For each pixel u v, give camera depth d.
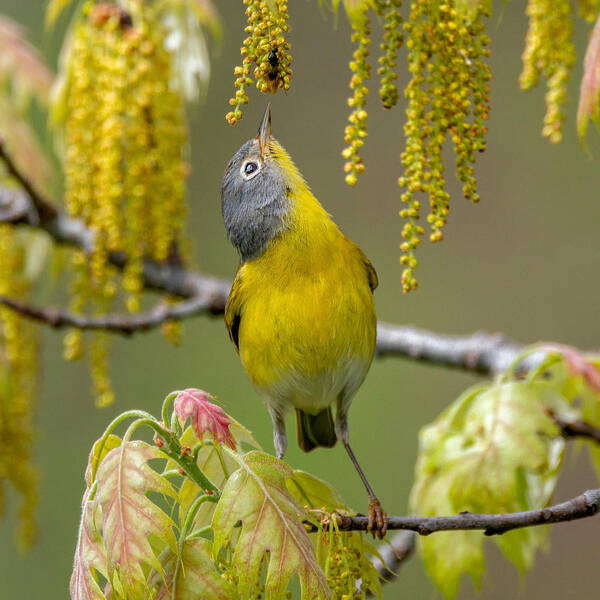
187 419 6.21
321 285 8.62
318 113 18.92
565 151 18.02
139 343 18.31
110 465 5.55
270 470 5.76
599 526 14.73
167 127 9.63
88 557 5.51
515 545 7.85
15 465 9.77
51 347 17.78
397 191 18.61
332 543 6.05
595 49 6.11
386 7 5.65
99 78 9.50
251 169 9.17
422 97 5.73
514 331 17.62
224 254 18.89
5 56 11.28
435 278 18.17
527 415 7.66
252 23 5.29
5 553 15.89
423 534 6.45
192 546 5.76
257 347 8.88
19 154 11.48
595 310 17.38
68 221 11.15
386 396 17.59
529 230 18.06
